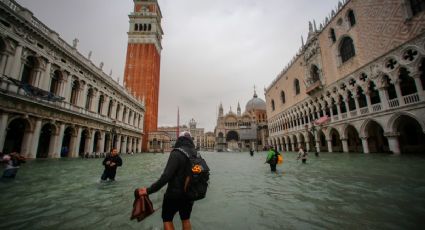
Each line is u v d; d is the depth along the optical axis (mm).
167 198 2881
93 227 3945
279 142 53188
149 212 2816
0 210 4914
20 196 6238
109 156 9406
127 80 66000
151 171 12992
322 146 36938
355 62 25156
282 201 5645
